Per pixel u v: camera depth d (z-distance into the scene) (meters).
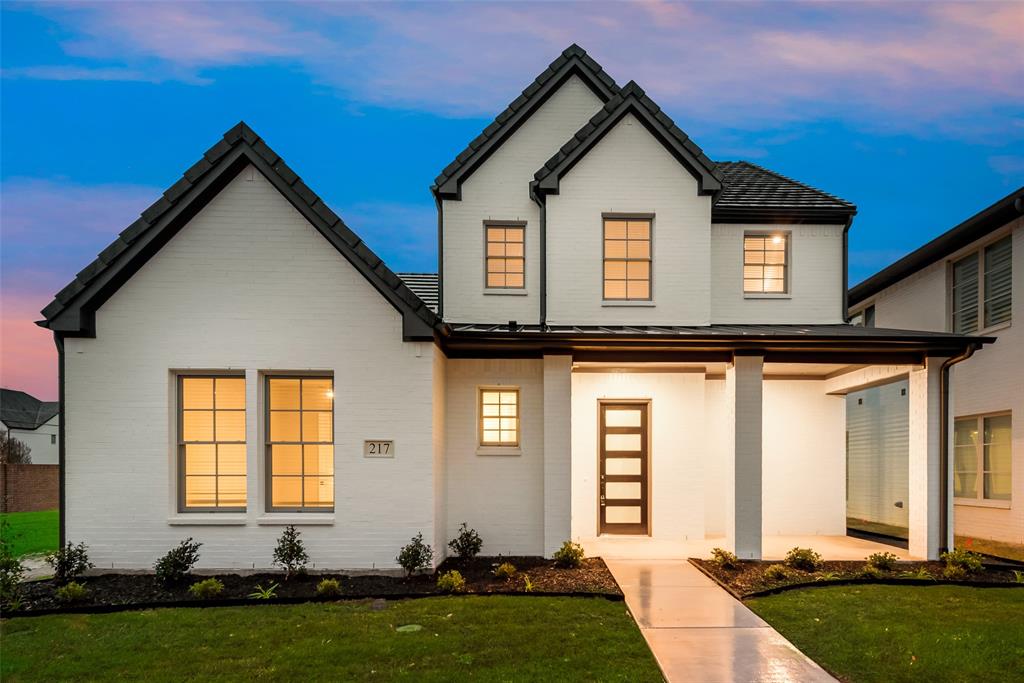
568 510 10.00
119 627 6.73
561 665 5.70
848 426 15.94
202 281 9.09
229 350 9.06
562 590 8.04
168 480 8.92
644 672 5.58
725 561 9.32
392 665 5.70
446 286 11.98
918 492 10.15
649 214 11.66
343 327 9.15
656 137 11.74
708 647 6.24
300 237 9.17
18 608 7.29
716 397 12.47
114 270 8.88
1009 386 12.22
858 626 6.79
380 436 9.09
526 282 12.05
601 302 11.59
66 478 8.88
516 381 10.62
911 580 8.63
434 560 9.11
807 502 12.51
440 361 9.93
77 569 8.45
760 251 12.88
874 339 9.77
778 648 6.22
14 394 52.09
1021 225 11.95
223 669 5.64
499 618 6.96
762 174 14.60
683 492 11.47
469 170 12.16
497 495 10.45
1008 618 7.08
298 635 6.45
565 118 12.38
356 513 9.00
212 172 9.02
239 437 9.73
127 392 8.97
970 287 13.67
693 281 11.59
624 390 11.66
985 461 13.04
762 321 12.57
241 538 8.93
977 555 9.77
